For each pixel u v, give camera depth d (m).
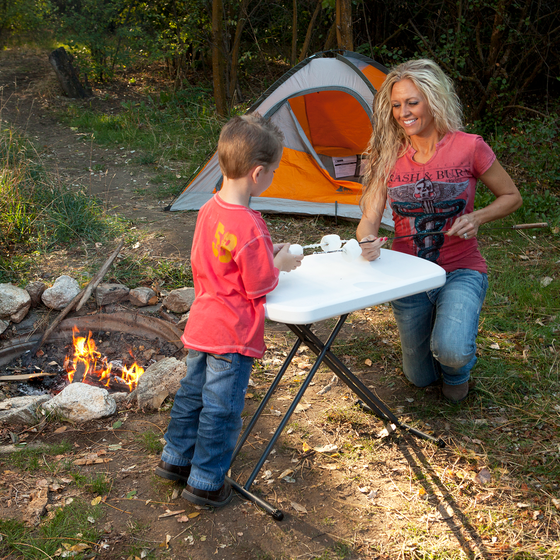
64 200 5.45
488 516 2.29
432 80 2.51
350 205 5.98
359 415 2.95
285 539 2.16
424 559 2.08
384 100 2.69
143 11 11.62
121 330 3.78
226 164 2.02
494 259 4.98
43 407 2.89
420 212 2.76
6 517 2.18
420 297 2.82
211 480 2.25
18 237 4.84
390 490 2.44
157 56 11.41
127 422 2.87
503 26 8.02
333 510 2.32
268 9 11.53
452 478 2.50
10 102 10.38
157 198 6.51
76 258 4.65
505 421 2.89
